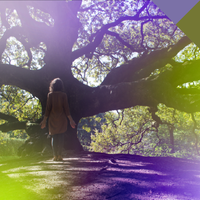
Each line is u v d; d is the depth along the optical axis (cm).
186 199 163
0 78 877
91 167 351
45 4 969
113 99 909
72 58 1102
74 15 1047
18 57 1658
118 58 1630
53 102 439
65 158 516
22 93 1703
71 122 450
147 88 891
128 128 2323
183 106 891
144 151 2573
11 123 1088
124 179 245
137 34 1574
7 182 221
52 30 971
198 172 327
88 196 170
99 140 2452
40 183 217
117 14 1495
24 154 773
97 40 1163
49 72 934
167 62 1029
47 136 797
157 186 209
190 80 945
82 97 926
